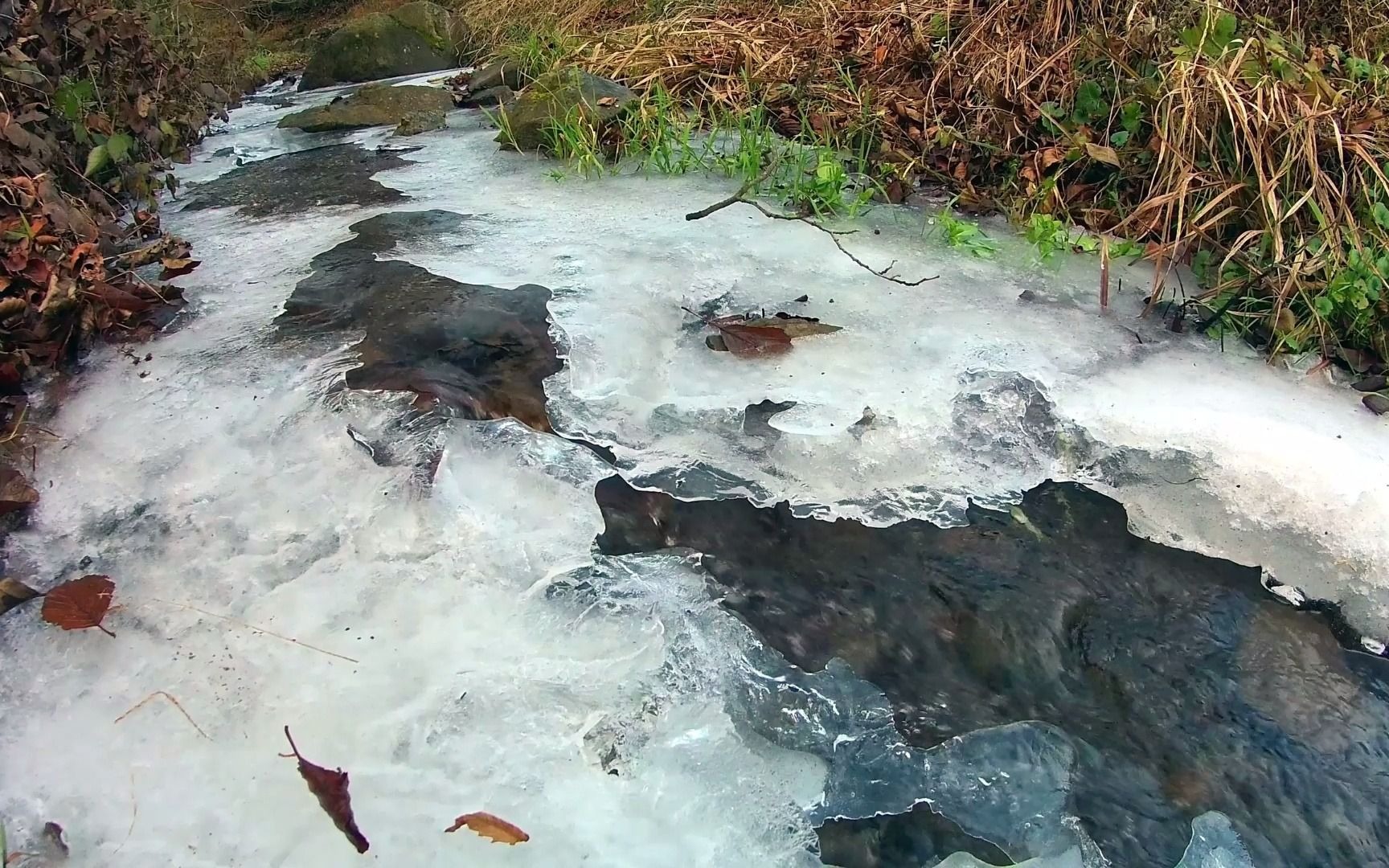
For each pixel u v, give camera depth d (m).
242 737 1.62
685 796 1.57
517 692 1.69
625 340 2.59
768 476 2.24
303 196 3.82
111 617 1.81
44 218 2.55
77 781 1.55
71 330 2.45
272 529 2.00
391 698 1.68
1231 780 1.63
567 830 1.50
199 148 4.84
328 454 2.17
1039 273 2.95
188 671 1.72
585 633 1.81
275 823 1.50
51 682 1.71
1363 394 2.38
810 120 3.98
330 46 7.09
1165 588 1.99
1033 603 1.94
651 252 3.05
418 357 2.46
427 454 2.14
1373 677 1.83
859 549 2.07
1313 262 2.61
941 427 2.31
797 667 1.79
